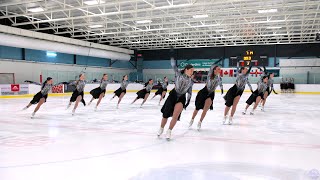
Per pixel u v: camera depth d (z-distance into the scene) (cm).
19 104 1465
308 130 689
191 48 3412
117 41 3019
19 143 533
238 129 696
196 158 427
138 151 470
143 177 342
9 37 1994
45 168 377
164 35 2675
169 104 549
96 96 1115
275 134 631
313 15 1988
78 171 365
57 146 507
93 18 2077
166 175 349
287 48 3064
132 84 2984
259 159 422
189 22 2114
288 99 1897
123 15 1983
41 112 1083
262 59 3108
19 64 2364
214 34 2508
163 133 640
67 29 2542
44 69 2583
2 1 1612
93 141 552
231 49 3244
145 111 1129
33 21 1962
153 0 1520
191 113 1058
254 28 2233
